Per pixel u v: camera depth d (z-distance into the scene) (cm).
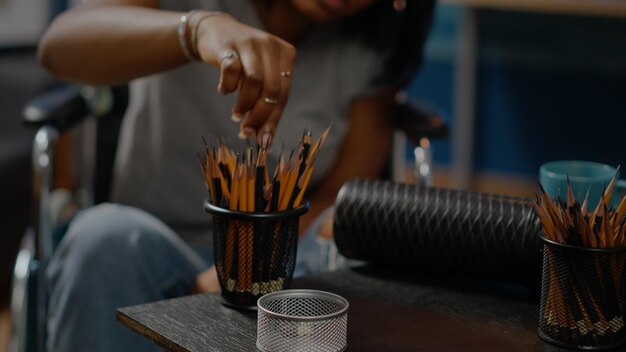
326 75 208
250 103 149
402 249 149
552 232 129
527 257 141
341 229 152
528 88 459
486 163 474
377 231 149
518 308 142
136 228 177
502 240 143
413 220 147
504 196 147
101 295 172
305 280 150
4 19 430
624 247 127
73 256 174
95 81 186
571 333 129
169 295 178
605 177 152
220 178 139
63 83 365
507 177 470
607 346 129
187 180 206
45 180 198
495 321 137
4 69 355
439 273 151
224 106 202
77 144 368
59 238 203
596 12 368
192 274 183
